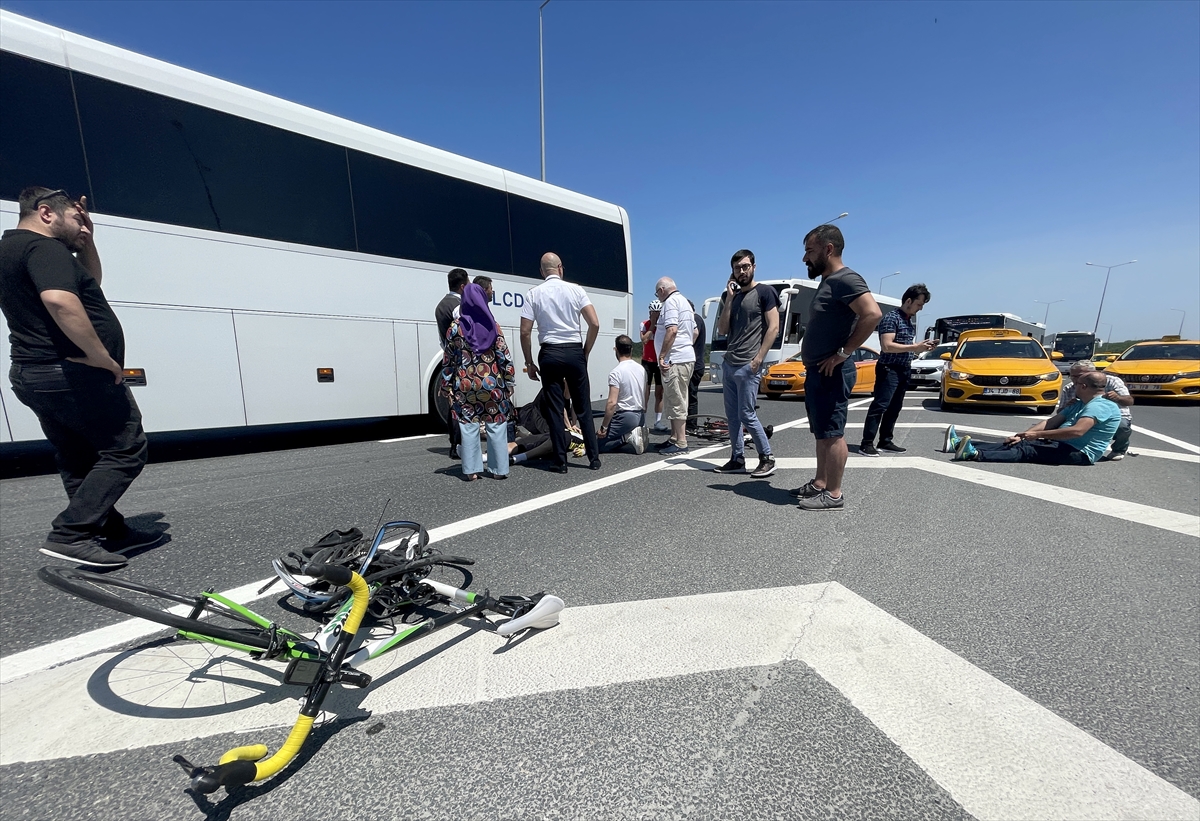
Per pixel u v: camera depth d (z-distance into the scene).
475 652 2.00
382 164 6.53
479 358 4.55
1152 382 12.67
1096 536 3.27
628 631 2.15
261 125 5.64
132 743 1.53
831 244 3.48
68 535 2.68
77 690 1.77
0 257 2.45
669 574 2.69
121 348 2.84
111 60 4.78
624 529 3.37
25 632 2.14
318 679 1.41
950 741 1.55
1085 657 1.98
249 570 2.77
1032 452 5.42
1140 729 1.60
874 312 3.28
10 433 4.52
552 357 4.70
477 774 1.42
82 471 2.97
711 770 1.44
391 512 3.73
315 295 6.05
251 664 1.93
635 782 1.39
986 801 1.34
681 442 6.07
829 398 3.68
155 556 2.93
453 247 7.15
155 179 5.02
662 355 5.82
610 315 9.24
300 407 6.00
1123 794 1.36
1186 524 3.51
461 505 3.91
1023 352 10.98
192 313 5.27
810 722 1.62
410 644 2.06
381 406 6.65
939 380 18.89
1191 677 1.86
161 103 5.04
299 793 1.36
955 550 3.04
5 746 1.51
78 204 2.72
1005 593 2.50
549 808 1.31
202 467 5.33
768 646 2.04
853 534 3.29
